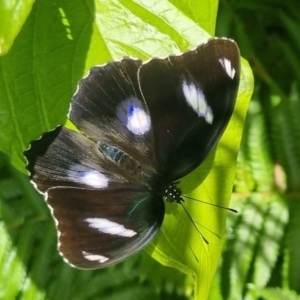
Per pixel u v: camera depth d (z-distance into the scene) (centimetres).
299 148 36
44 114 26
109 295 35
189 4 26
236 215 36
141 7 26
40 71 26
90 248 24
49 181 26
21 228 36
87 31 26
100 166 26
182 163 26
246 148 37
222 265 35
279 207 36
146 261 35
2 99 26
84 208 25
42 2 26
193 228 26
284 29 40
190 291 35
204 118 26
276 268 35
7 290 35
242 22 38
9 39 23
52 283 35
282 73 39
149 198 26
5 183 36
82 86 26
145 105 26
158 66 26
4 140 26
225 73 25
